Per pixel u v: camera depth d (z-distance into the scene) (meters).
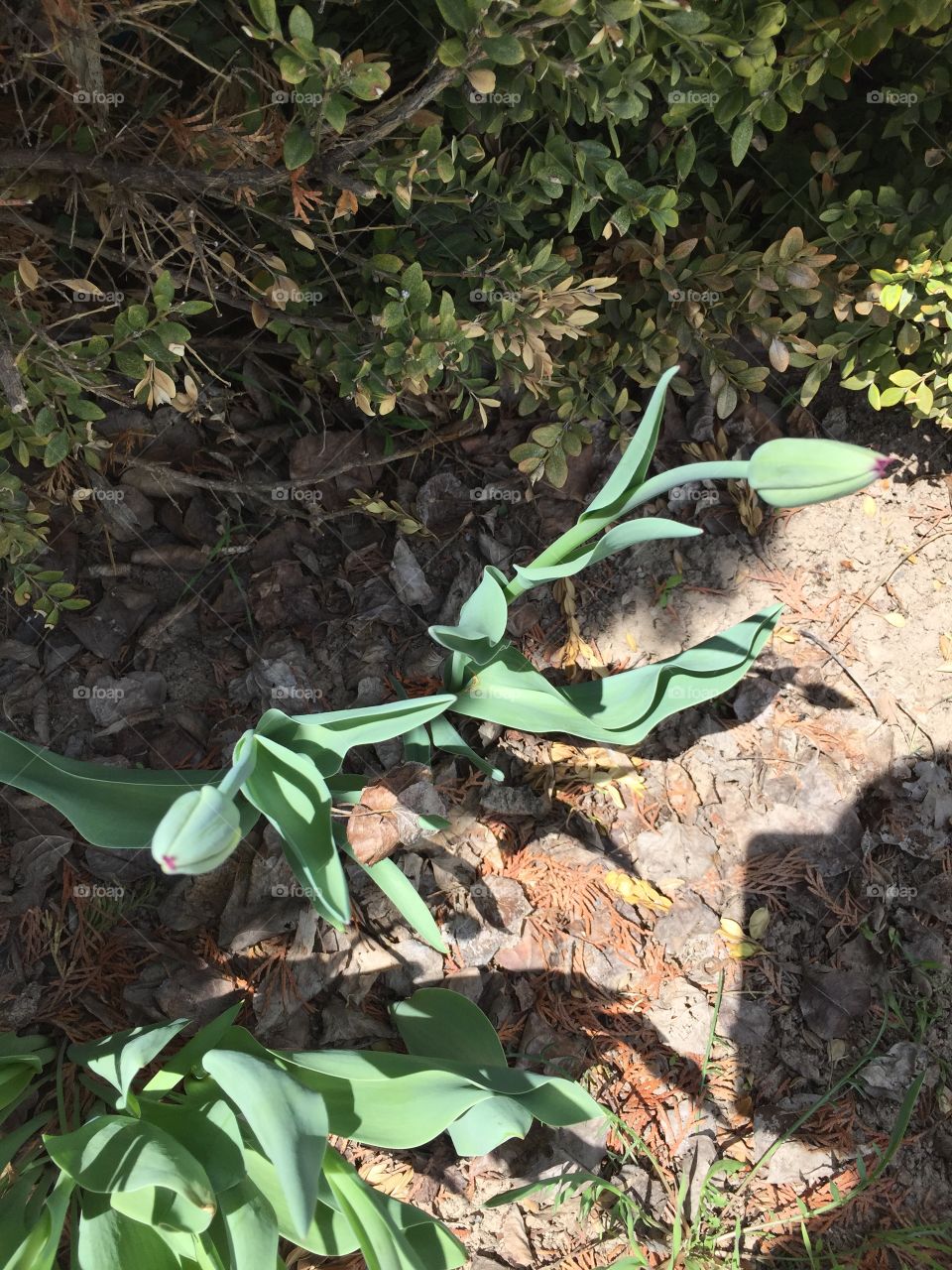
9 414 0.46
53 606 0.52
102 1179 0.35
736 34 0.43
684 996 0.54
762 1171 0.51
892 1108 0.53
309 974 0.51
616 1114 0.51
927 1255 0.49
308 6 0.46
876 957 0.55
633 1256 0.49
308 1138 0.34
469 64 0.37
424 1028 0.48
